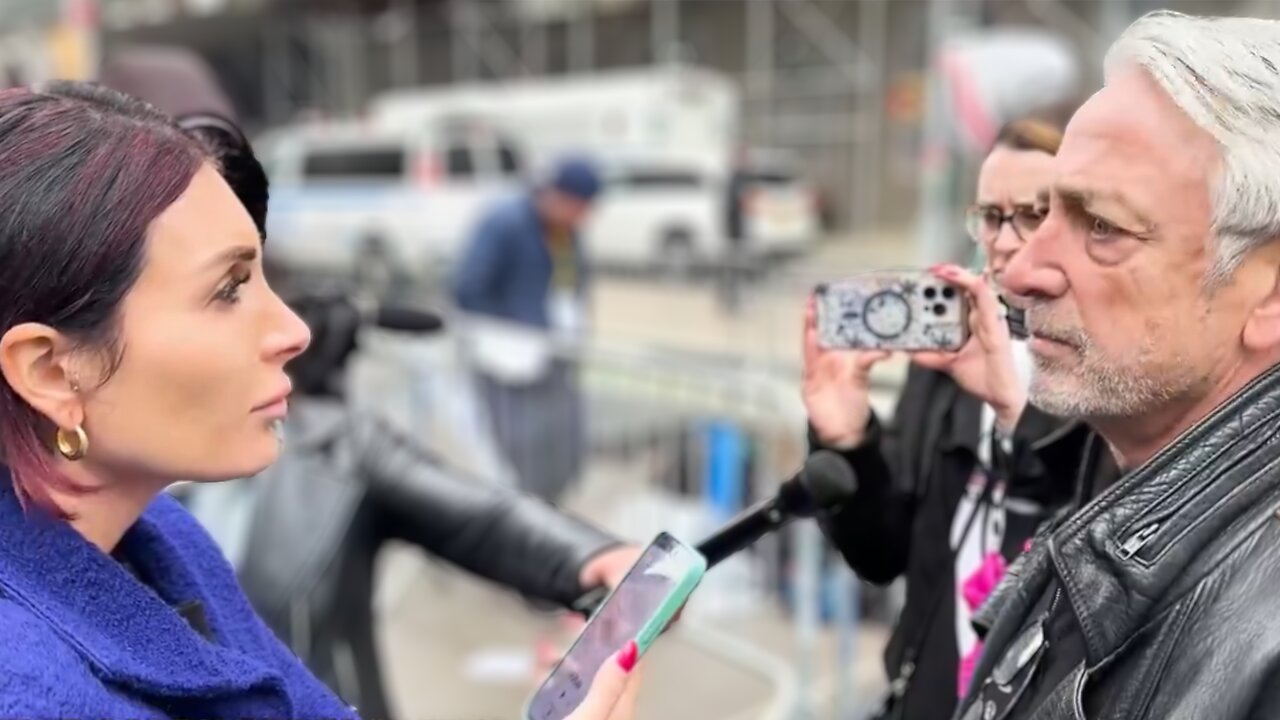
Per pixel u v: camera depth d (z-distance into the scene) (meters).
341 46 25.14
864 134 19.64
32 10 5.56
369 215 15.60
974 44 4.72
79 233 0.78
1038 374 0.98
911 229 19.19
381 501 1.88
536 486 4.59
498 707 3.30
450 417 4.69
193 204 0.84
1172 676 0.81
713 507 4.19
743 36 20.89
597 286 9.61
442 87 24.81
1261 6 10.70
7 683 0.71
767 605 3.88
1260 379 0.87
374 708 1.92
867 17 19.20
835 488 1.25
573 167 4.75
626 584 1.03
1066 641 0.94
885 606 3.72
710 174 16.17
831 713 3.25
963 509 1.39
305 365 2.04
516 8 23.17
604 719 0.91
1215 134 0.84
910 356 1.33
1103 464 1.15
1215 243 0.86
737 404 4.09
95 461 0.85
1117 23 9.41
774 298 7.41
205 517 1.91
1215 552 0.82
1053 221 0.95
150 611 0.85
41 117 0.82
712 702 3.35
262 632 1.12
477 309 4.69
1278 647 0.75
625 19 22.03
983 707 1.01
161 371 0.82
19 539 0.81
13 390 0.80
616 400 4.61
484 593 4.27
